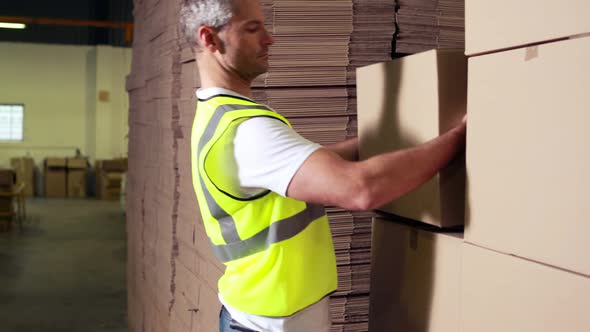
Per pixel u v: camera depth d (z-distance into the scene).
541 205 0.95
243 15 1.29
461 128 1.17
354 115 1.89
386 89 1.38
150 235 3.41
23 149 12.85
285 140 1.15
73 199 12.62
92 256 7.67
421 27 1.92
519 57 0.98
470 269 1.12
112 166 12.48
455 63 1.20
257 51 1.32
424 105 1.23
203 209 1.37
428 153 1.13
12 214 9.20
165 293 2.90
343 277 1.88
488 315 1.07
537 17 0.94
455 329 1.17
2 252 7.79
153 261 3.30
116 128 13.09
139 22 3.78
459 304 1.15
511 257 1.01
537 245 0.96
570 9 0.88
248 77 1.35
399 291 1.39
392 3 1.89
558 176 0.91
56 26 12.68
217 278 2.03
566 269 0.90
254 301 1.29
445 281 1.20
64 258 7.54
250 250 1.29
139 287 3.93
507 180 1.02
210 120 1.26
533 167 0.96
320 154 1.12
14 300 5.71
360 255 1.89
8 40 12.55
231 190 1.24
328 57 1.85
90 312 5.38
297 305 1.27
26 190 12.66
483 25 1.06
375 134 1.43
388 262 1.44
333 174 1.09
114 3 12.33
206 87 1.35
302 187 1.12
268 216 1.25
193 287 2.37
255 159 1.16
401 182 1.10
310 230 1.29
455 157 1.18
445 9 1.94
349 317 1.89
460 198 1.23
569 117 0.89
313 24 1.83
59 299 5.77
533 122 0.96
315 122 1.87
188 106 2.33
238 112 1.22
